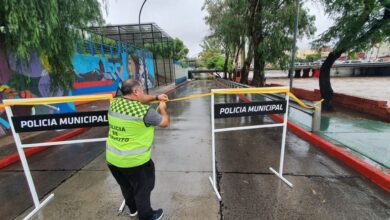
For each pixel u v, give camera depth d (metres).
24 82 7.21
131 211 2.96
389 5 7.60
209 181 3.84
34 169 4.50
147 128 2.40
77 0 6.26
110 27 19.92
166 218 2.91
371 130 6.39
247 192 3.48
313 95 13.23
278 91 3.55
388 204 3.13
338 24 9.16
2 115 6.54
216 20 20.45
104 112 3.12
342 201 3.21
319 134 5.96
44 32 5.54
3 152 5.20
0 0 4.83
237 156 4.95
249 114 3.47
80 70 12.66
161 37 27.58
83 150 5.55
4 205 3.32
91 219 2.95
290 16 11.47
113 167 2.52
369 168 3.86
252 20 13.15
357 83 32.69
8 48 5.63
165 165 4.53
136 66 21.31
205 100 14.74
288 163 4.50
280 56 12.77
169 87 26.39
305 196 3.35
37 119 2.99
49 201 3.37
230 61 32.41
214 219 2.88
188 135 6.70
